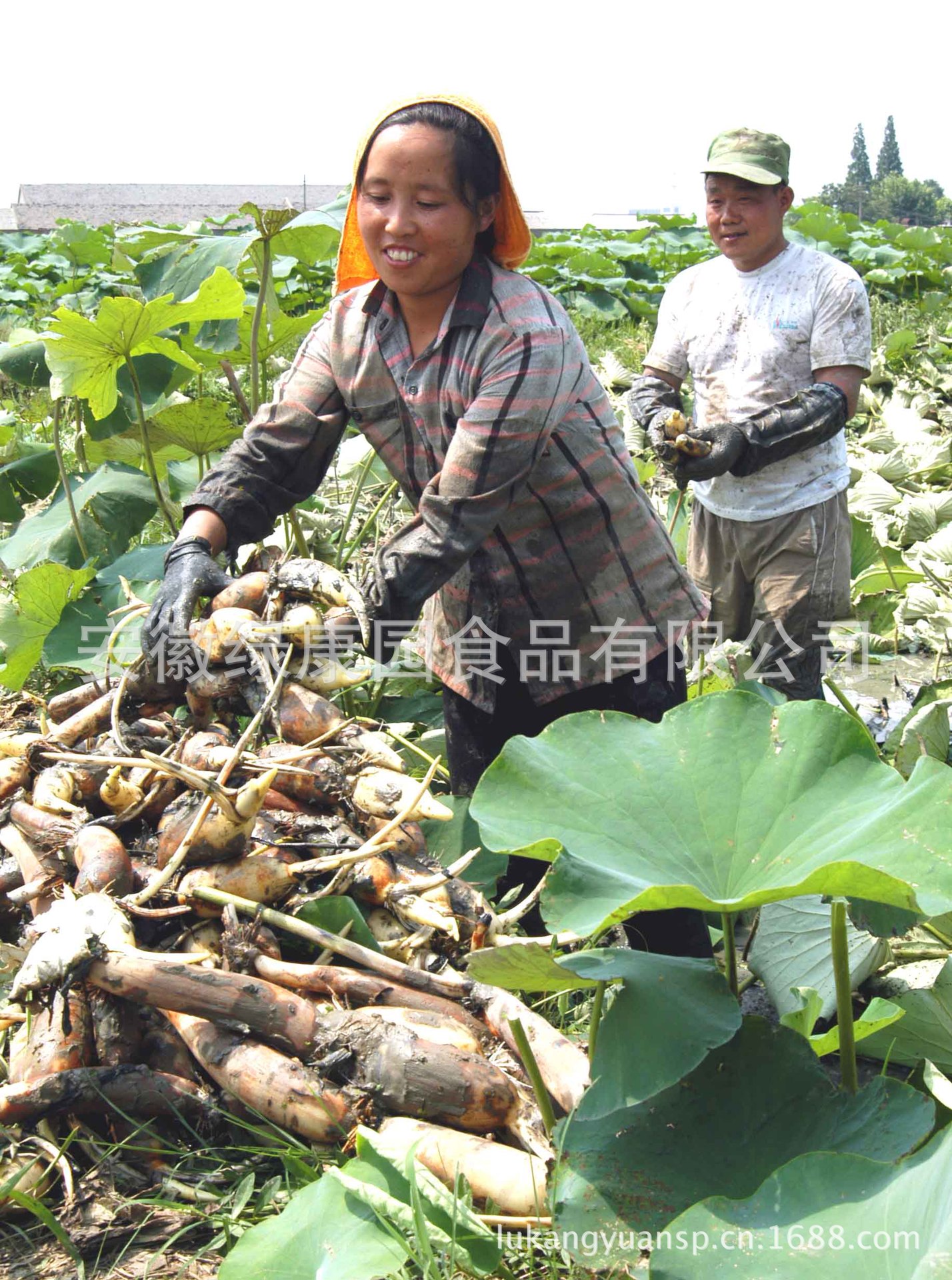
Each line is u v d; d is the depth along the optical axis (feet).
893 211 321.11
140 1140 7.16
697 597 9.02
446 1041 6.93
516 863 9.88
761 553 12.66
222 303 11.94
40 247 62.59
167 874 7.36
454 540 7.37
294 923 7.50
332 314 8.29
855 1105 5.99
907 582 16.65
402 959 7.79
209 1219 6.63
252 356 13.92
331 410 8.41
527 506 8.09
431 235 7.22
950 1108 6.64
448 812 7.68
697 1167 5.98
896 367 34.01
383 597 7.42
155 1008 7.36
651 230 61.87
